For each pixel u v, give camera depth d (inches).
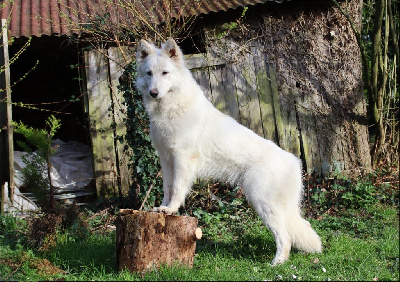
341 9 308.8
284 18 317.1
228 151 194.7
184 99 192.4
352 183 303.7
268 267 184.5
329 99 323.0
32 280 169.8
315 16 320.2
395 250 208.4
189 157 193.6
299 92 319.3
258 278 169.5
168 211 185.6
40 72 390.9
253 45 313.6
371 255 201.2
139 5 304.5
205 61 306.3
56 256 195.5
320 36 321.4
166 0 279.0
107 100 297.3
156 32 277.3
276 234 191.8
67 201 295.3
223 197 294.5
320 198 290.7
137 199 269.9
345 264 190.5
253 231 235.9
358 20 328.5
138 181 269.4
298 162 201.2
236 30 311.6
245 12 309.0
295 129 318.7
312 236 199.8
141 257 174.6
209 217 258.5
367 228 248.4
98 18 281.6
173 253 178.7
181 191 192.5
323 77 322.3
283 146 316.8
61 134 383.2
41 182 213.2
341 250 208.1
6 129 247.9
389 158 344.2
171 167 200.4
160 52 195.0
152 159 265.7
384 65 334.3
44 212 212.1
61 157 312.8
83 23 279.6
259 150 195.8
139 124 264.4
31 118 388.2
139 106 264.8
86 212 268.4
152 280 163.5
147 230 174.7
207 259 192.9
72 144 334.6
